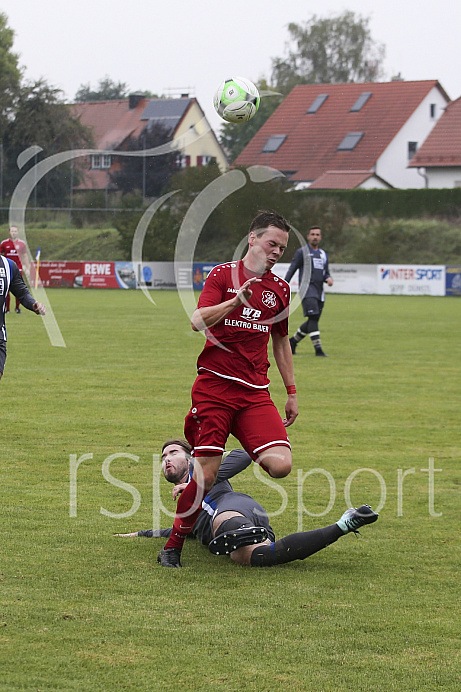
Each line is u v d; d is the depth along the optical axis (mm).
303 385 24328
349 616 8086
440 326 45000
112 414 18875
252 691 6555
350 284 79250
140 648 7254
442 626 7887
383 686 6688
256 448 9945
